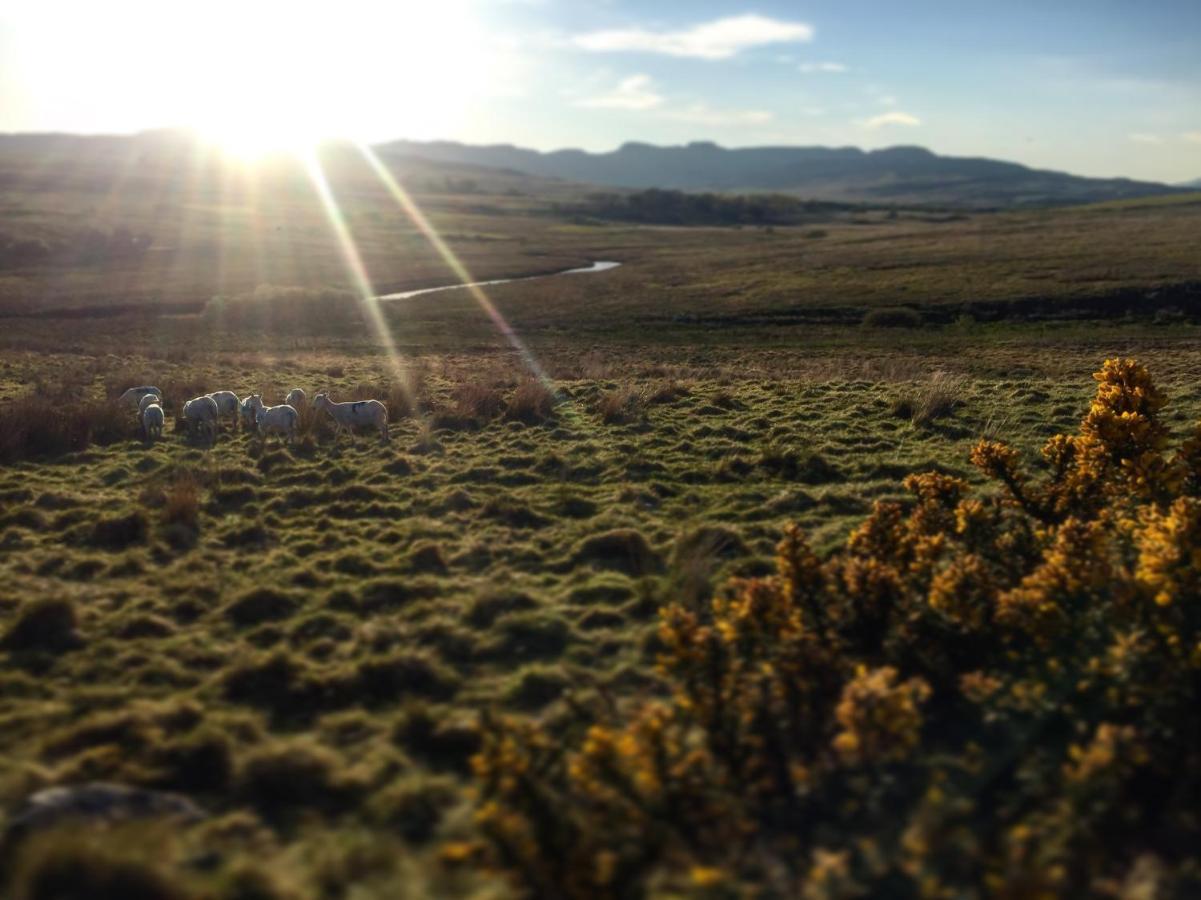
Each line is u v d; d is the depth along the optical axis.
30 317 51.19
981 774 5.72
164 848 5.00
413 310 54.94
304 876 5.03
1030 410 17.05
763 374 24.55
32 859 4.54
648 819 5.40
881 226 142.38
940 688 6.72
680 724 6.55
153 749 6.31
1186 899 4.63
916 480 10.09
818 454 13.72
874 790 5.62
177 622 8.63
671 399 18.92
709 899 4.80
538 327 48.31
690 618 6.91
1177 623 6.85
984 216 159.50
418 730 6.65
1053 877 4.72
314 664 7.68
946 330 44.91
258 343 40.72
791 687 6.55
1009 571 8.41
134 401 18.92
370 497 12.70
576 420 17.20
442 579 9.58
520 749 6.14
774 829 5.36
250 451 15.77
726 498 12.24
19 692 7.25
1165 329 42.03
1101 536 7.78
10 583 9.48
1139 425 10.22
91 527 11.23
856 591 7.38
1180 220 100.94
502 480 13.53
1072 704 6.32
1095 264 60.25
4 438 15.31
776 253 89.75
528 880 4.96
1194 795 5.32
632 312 52.91
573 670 7.54
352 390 20.70
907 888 4.78
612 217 166.12
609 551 10.27
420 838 5.45
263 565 10.09
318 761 6.16
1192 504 7.70
